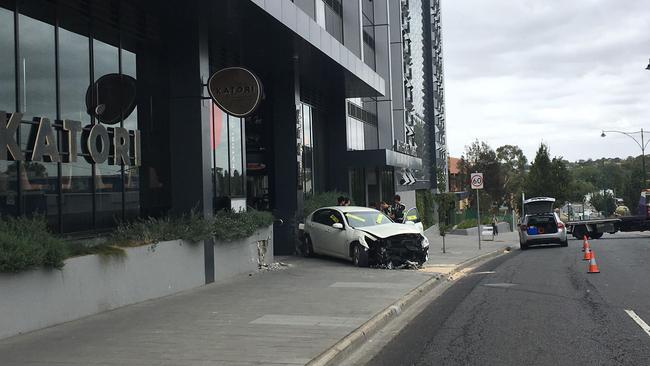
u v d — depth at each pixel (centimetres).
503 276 1479
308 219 1838
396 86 3838
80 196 1062
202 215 1279
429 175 5459
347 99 2750
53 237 862
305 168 2209
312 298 1080
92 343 723
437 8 6347
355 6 2645
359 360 706
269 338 754
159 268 1088
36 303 798
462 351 729
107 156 1116
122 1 1193
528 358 686
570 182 6906
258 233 1520
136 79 1258
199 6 1224
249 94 1288
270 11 1295
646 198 3484
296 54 1708
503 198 7106
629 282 1288
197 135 1288
